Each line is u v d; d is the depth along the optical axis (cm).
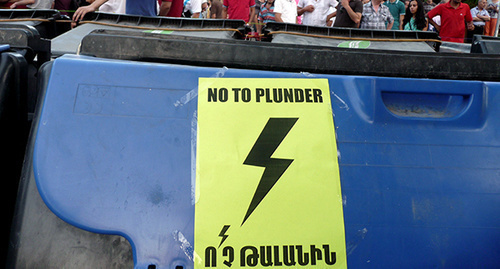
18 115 142
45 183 118
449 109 142
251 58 153
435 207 123
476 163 129
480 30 936
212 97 130
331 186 122
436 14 724
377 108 132
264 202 120
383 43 305
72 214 117
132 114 126
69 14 609
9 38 167
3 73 135
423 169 127
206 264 115
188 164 121
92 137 123
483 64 157
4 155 133
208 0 885
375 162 126
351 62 154
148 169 121
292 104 131
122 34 157
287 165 124
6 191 135
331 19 713
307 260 117
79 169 120
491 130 134
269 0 711
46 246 116
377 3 582
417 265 119
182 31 319
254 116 128
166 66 133
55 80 129
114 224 116
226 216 118
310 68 153
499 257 122
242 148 124
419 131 131
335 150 127
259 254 116
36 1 559
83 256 116
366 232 120
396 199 123
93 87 128
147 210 117
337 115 131
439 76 156
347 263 118
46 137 122
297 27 319
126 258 115
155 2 428
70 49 291
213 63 153
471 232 122
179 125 126
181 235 116
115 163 121
